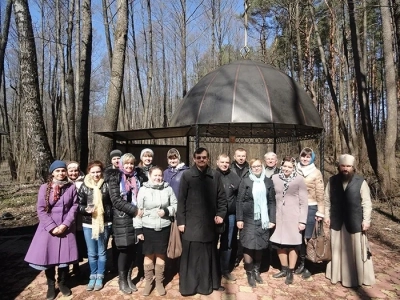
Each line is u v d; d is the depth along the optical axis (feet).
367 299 12.35
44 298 12.46
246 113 16.49
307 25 59.93
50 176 12.45
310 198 14.03
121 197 12.53
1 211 29.66
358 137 53.83
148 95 54.60
